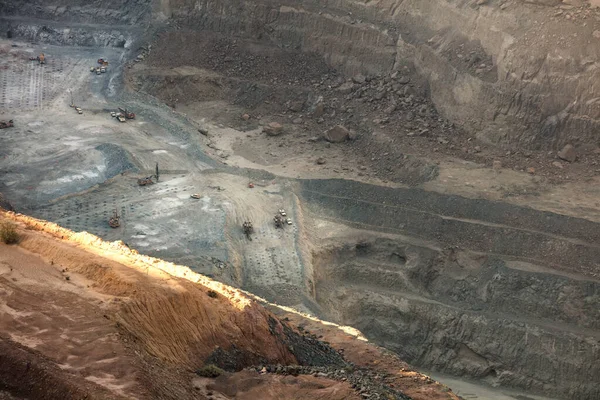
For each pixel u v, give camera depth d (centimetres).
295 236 7531
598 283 7006
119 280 2752
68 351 2228
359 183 8344
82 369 2155
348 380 3033
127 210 7481
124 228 7112
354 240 7806
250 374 2811
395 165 8681
